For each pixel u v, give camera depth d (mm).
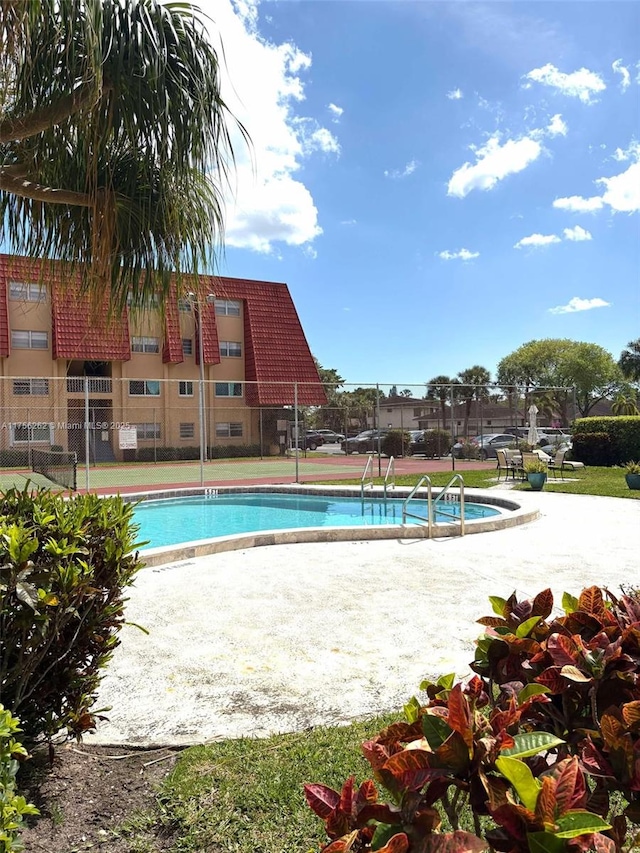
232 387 29547
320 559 6586
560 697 1411
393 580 5613
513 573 5855
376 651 3785
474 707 1117
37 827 2016
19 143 3660
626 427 20406
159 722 2859
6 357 23922
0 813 1245
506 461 16688
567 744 1249
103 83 3000
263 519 11672
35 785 2268
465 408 25562
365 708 2984
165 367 27672
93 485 15703
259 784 2252
